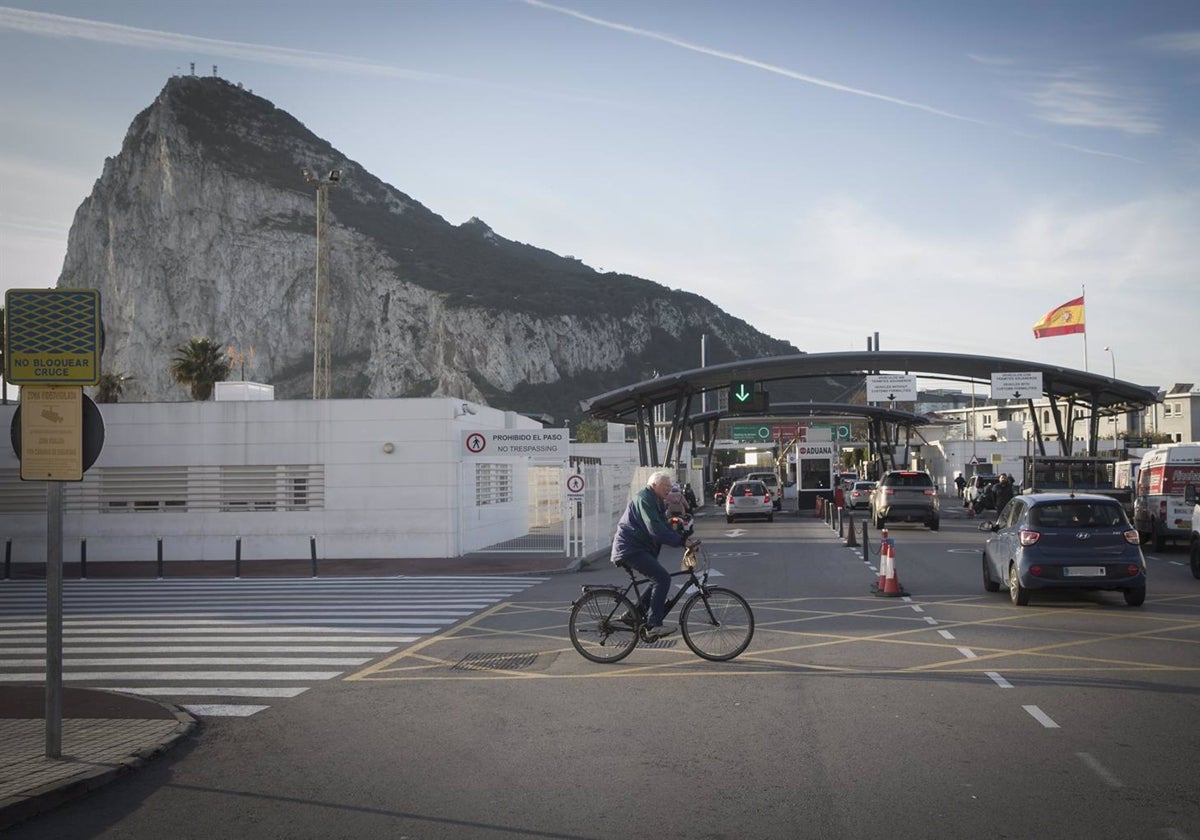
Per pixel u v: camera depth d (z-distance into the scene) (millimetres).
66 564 28344
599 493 32156
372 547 28719
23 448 7367
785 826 5746
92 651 12961
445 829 5824
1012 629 13430
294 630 14633
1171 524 27375
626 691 9750
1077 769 6848
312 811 6230
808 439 71312
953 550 28359
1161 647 11906
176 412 29359
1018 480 76562
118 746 7691
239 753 7754
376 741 8031
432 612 16672
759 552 28062
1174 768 6855
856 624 14055
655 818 5934
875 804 6121
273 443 29125
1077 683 9805
